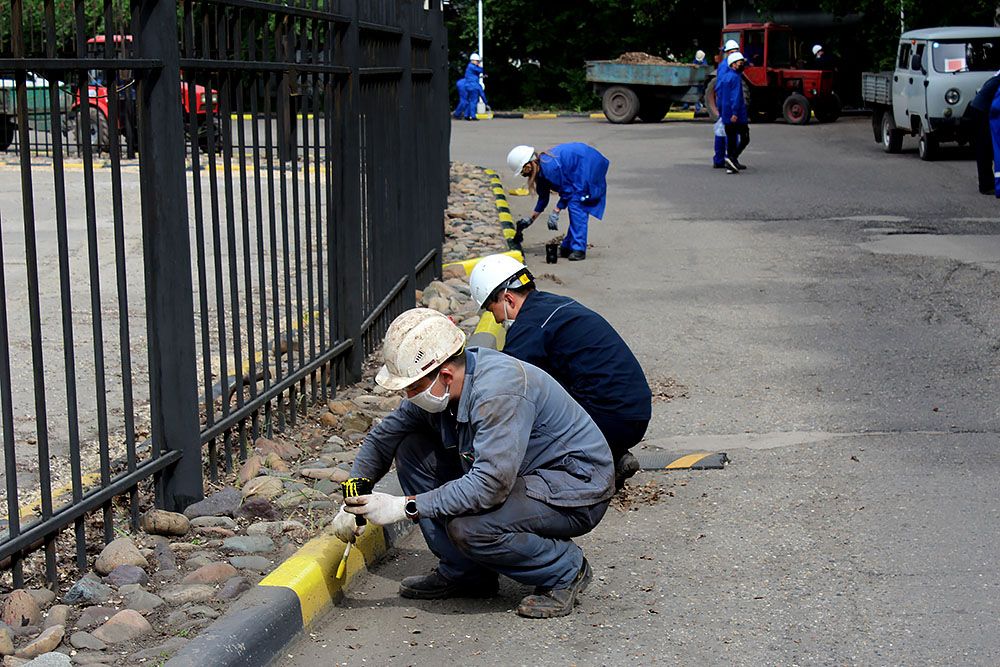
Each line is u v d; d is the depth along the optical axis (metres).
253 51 5.57
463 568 4.51
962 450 6.40
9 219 14.76
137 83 4.77
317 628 4.32
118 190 4.55
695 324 9.70
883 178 18.72
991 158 16.80
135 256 12.24
